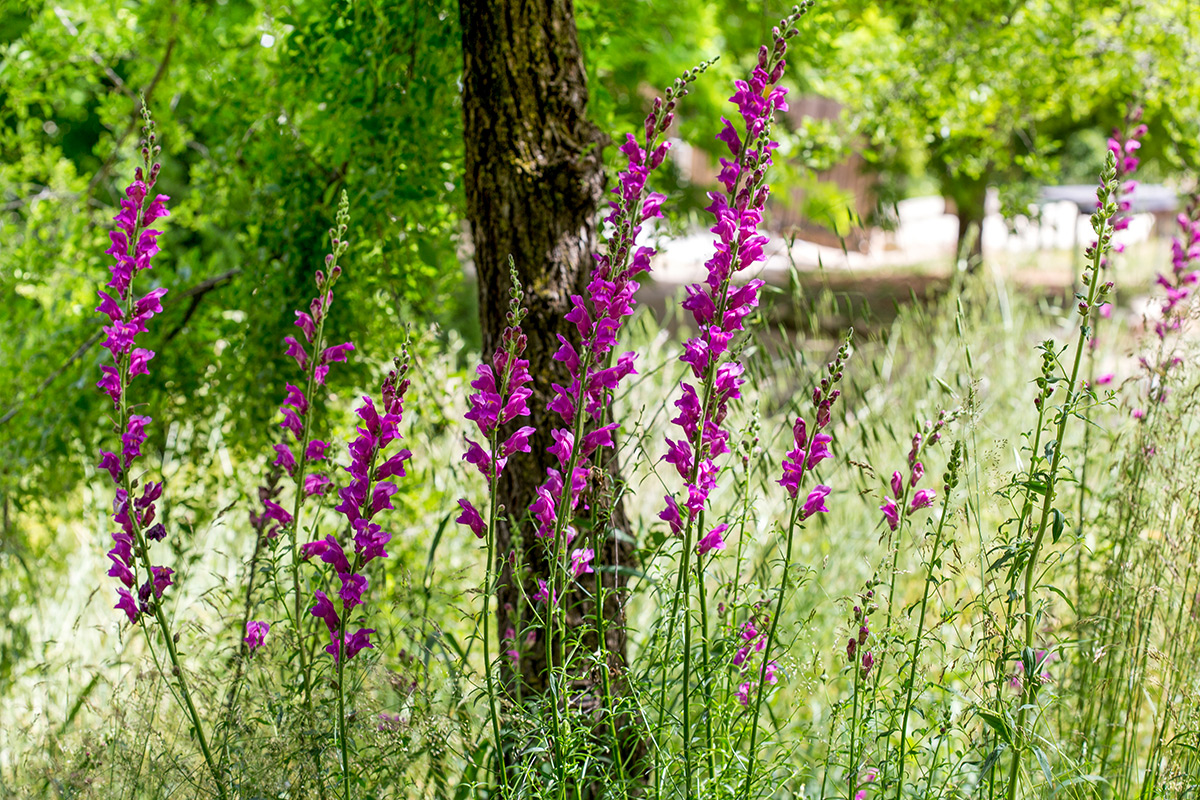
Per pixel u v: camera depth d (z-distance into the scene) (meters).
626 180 2.26
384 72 3.67
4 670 3.61
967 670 2.49
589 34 4.07
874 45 5.58
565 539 2.24
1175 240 3.63
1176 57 5.09
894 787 2.48
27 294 4.69
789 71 5.93
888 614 2.38
